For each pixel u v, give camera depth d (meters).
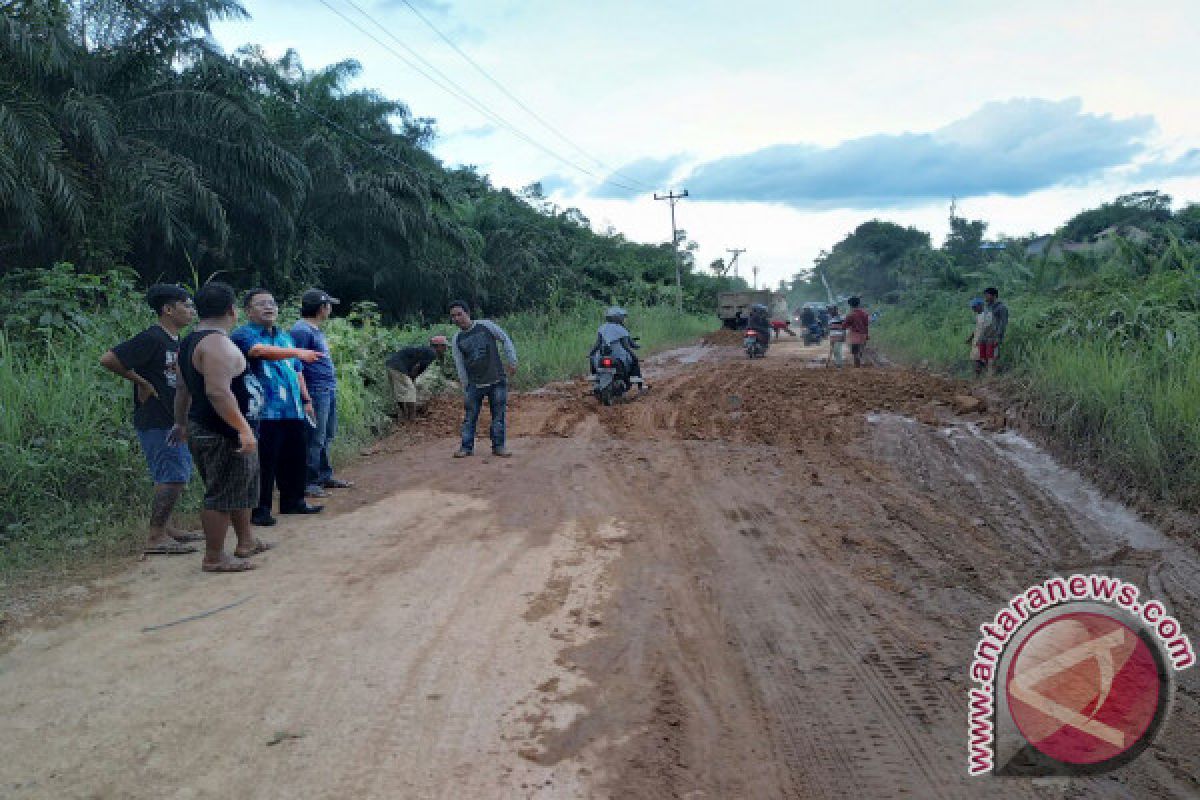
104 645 4.07
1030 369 10.70
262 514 6.14
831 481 7.45
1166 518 6.21
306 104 23.31
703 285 55.03
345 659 3.94
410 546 5.65
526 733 3.33
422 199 23.19
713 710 3.57
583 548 5.61
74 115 13.39
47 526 5.77
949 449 8.41
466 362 8.46
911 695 3.74
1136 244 13.74
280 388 6.12
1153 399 7.45
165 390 5.38
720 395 12.47
